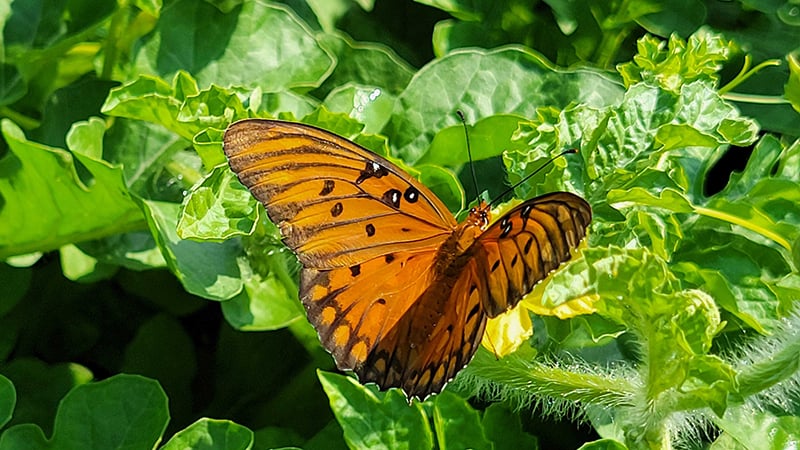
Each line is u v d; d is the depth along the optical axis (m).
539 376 0.59
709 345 0.57
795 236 0.60
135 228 0.63
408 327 0.57
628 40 0.68
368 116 0.63
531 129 0.60
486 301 0.57
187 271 0.61
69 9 0.65
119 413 0.59
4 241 0.63
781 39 0.66
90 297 0.66
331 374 0.59
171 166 0.64
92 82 0.64
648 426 0.58
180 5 0.65
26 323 0.65
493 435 0.61
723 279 0.60
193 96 0.60
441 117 0.64
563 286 0.56
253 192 0.56
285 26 0.65
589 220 0.55
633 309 0.57
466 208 0.63
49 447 0.59
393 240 0.57
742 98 0.65
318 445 0.62
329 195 0.57
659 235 0.60
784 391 0.60
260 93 0.61
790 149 0.62
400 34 0.69
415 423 0.59
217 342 0.66
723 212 0.60
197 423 0.59
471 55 0.64
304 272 0.57
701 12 0.66
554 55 0.67
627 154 0.60
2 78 0.65
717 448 0.60
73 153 0.61
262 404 0.65
